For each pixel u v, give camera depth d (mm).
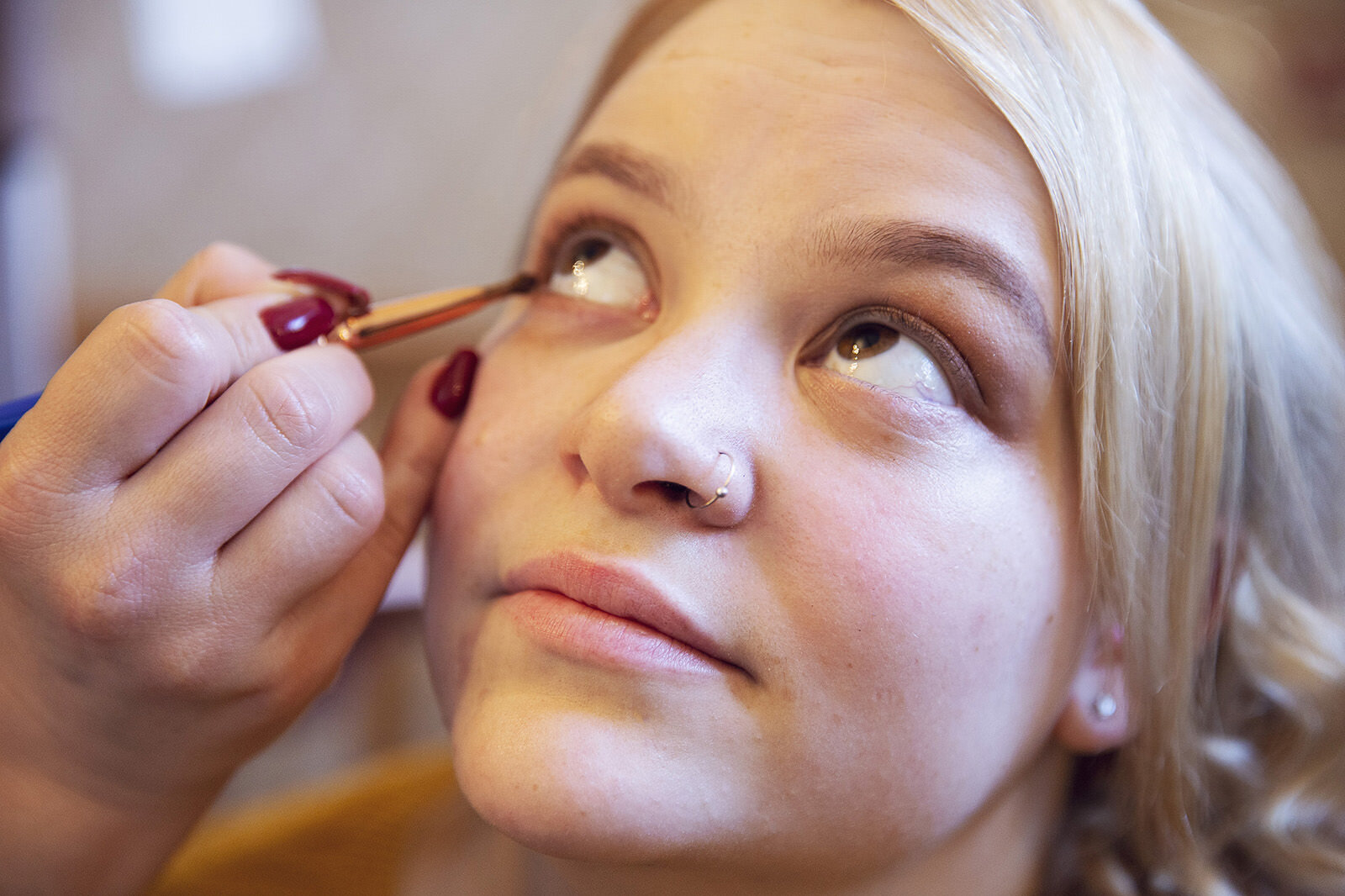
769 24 295
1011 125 282
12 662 286
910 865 296
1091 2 307
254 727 298
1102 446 294
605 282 311
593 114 331
